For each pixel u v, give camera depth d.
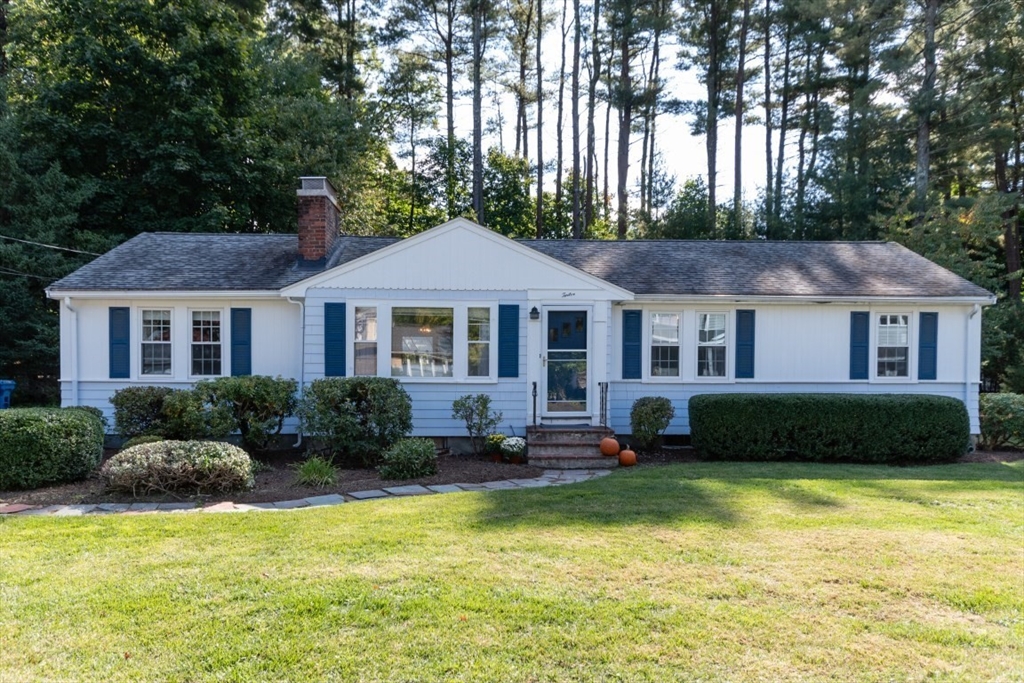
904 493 8.00
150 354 12.48
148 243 14.23
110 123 20.66
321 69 30.17
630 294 12.38
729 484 8.52
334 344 11.88
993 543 5.80
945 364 13.51
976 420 13.44
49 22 21.22
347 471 10.16
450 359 12.05
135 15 20.38
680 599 4.54
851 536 5.99
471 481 9.41
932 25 23.31
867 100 25.48
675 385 13.25
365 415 10.75
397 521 6.52
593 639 3.96
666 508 7.06
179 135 20.22
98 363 12.35
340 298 11.89
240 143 21.22
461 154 32.72
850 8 24.45
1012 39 24.08
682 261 14.66
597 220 33.41
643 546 5.66
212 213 20.33
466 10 30.94
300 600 4.45
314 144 24.33
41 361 18.50
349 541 5.79
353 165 25.73
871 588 4.77
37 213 18.50
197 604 4.40
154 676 3.55
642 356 13.21
